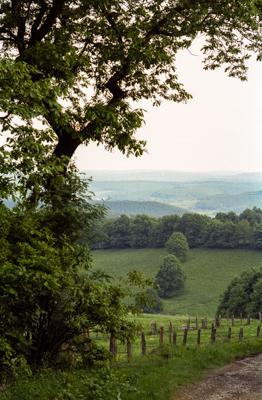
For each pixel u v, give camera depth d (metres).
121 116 20.89
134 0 22.97
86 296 16.50
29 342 15.42
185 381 17.70
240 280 142.38
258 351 26.08
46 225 17.47
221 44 25.41
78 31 22.70
